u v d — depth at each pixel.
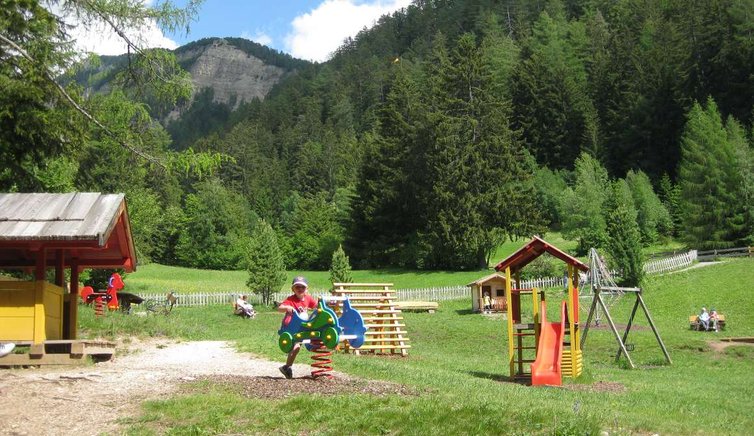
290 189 134.25
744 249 57.44
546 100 104.75
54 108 18.66
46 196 14.38
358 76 181.25
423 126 72.00
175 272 75.31
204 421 8.70
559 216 84.69
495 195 64.81
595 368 22.50
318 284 65.38
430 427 8.43
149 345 17.81
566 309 18.81
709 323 34.03
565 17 154.75
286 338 11.50
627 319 37.91
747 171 64.44
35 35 17.81
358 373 13.29
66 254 16.27
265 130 171.25
